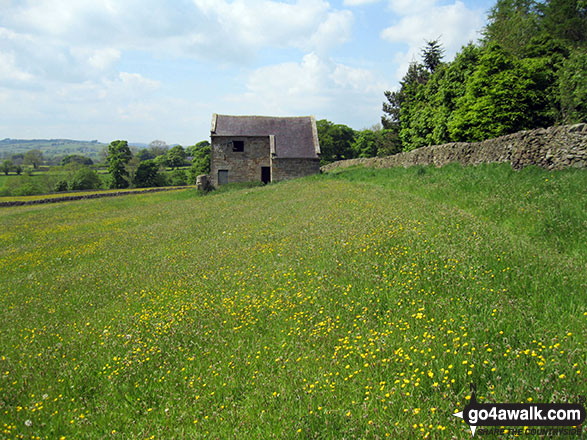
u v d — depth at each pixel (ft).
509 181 42.01
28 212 107.76
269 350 17.42
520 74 67.97
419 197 47.44
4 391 16.46
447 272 21.06
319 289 22.66
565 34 98.63
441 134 90.38
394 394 12.73
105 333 21.45
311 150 121.29
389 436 10.88
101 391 16.30
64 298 30.58
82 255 47.73
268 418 12.78
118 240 54.39
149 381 16.58
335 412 12.34
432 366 13.85
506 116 67.21
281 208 59.62
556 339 13.85
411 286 20.66
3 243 63.52
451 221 31.76
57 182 283.59
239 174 123.44
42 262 46.39
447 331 15.57
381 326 17.72
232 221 56.03
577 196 32.07
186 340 19.52
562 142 40.50
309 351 16.58
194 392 15.02
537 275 19.47
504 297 17.63
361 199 52.60
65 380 17.08
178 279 30.63
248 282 26.76
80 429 13.79
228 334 19.58
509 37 102.47
